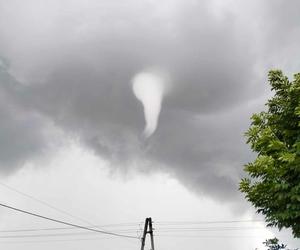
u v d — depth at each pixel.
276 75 10.10
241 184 9.50
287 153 8.70
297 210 8.83
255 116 10.12
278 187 8.78
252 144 9.88
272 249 11.23
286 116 9.67
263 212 9.44
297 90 9.58
